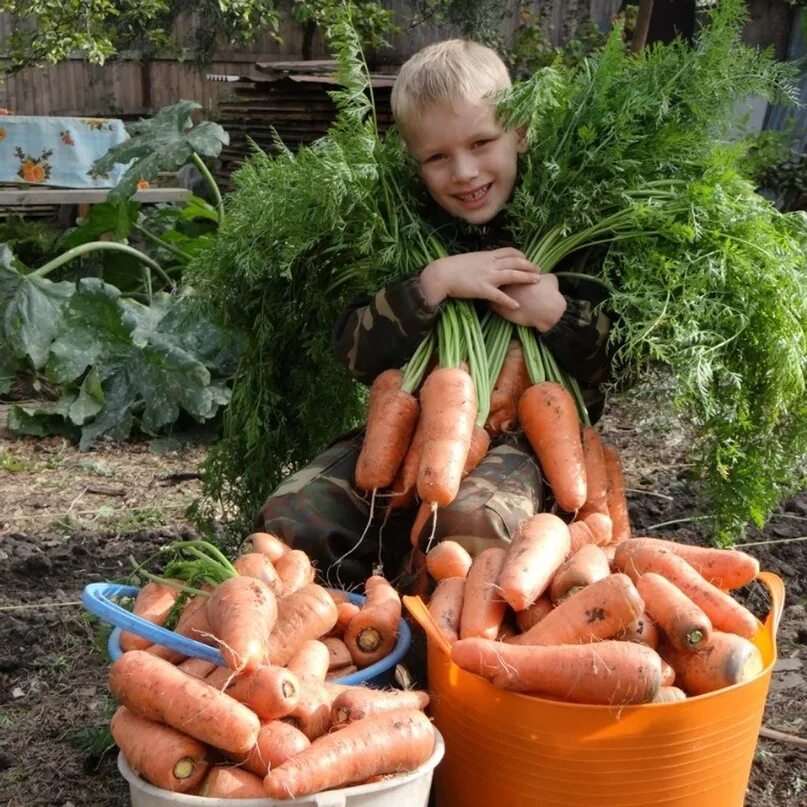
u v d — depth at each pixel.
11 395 6.68
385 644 2.38
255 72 12.24
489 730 2.05
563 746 1.98
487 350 2.97
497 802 2.08
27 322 6.12
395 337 2.91
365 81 3.14
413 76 2.90
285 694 2.00
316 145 3.17
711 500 3.23
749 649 2.13
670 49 3.09
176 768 1.91
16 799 2.50
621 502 2.95
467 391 2.73
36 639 3.29
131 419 5.85
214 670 2.17
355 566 2.87
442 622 2.27
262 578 2.44
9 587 3.71
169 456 5.62
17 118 7.82
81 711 2.89
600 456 2.91
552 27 11.12
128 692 1.98
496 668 1.99
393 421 2.80
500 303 2.88
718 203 2.86
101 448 5.73
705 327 2.82
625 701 1.96
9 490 5.02
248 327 3.48
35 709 2.90
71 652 3.23
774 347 2.76
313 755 1.88
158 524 4.45
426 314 2.87
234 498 3.64
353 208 3.01
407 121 2.93
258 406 3.43
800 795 2.52
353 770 1.90
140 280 7.48
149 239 7.59
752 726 2.09
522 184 3.06
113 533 4.32
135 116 12.90
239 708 1.93
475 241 3.21
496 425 2.94
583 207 2.92
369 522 2.72
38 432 5.88
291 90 8.70
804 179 7.58
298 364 3.57
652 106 2.96
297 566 2.56
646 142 2.99
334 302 3.42
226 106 9.45
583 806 2.00
